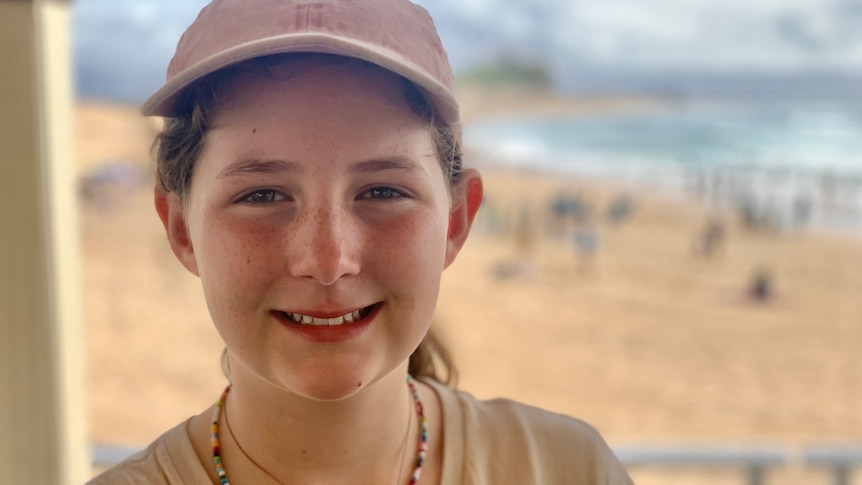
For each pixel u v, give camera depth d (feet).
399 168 2.26
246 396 2.56
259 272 2.19
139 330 25.82
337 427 2.53
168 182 2.54
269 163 2.17
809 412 20.63
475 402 3.03
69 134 7.70
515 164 60.54
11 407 7.32
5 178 7.06
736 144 69.05
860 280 32.24
